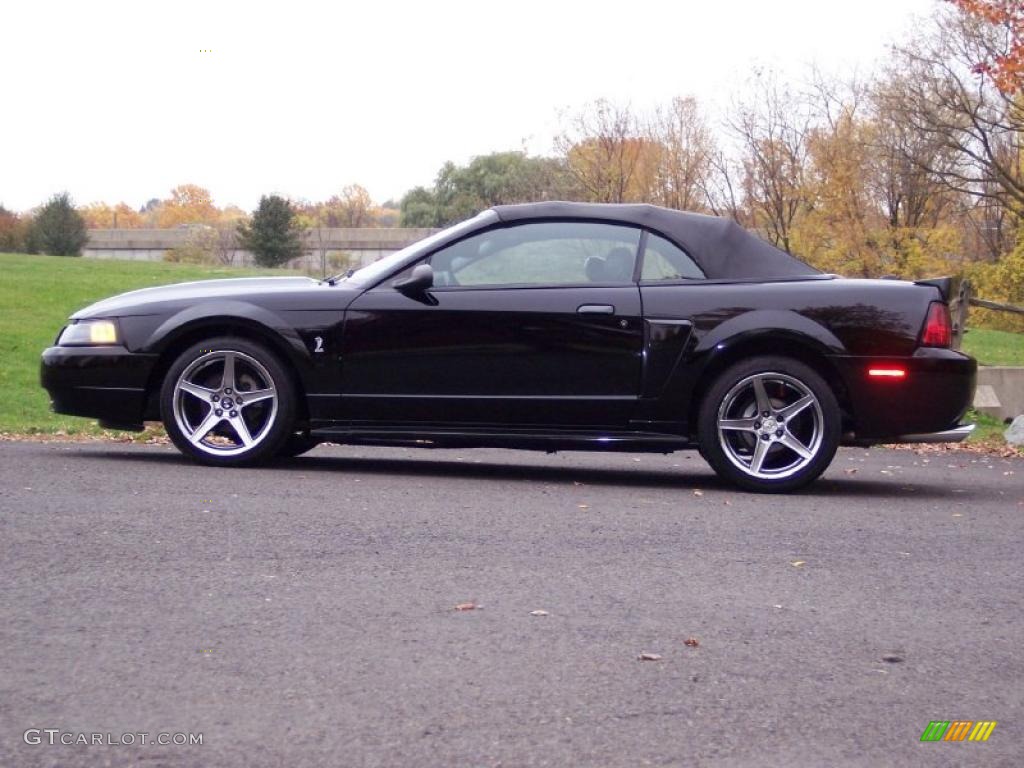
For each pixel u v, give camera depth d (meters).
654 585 4.52
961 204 31.06
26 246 42.25
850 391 6.54
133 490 6.02
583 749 3.04
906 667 3.71
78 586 4.31
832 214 26.77
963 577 4.80
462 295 6.65
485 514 5.71
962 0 17.58
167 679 3.45
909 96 26.45
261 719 3.18
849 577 4.73
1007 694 3.51
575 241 6.75
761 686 3.51
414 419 6.72
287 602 4.18
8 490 5.94
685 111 24.03
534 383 6.62
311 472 6.86
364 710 3.25
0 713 3.19
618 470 7.62
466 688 3.42
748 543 5.27
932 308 6.58
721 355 6.55
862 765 3.01
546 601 4.27
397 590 4.36
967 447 9.47
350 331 6.68
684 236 6.71
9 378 13.05
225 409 6.83
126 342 6.85
